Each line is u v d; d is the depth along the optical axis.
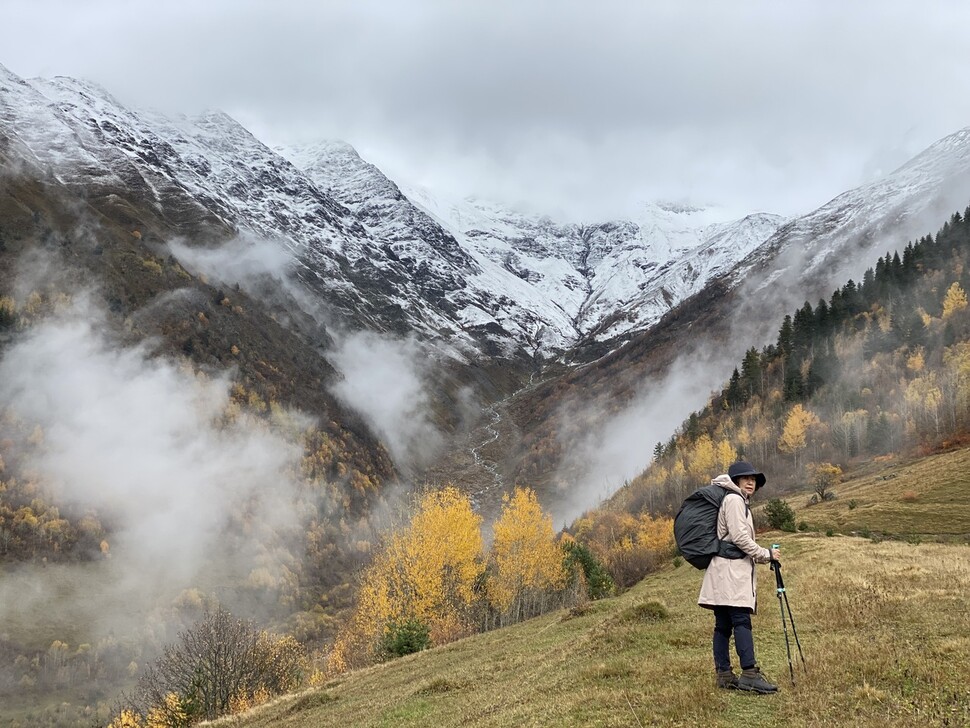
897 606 16.75
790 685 11.71
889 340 172.25
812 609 18.77
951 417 117.69
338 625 131.50
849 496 88.06
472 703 18.00
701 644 17.27
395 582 69.00
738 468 11.68
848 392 155.00
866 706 10.34
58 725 97.44
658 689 13.09
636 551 90.94
